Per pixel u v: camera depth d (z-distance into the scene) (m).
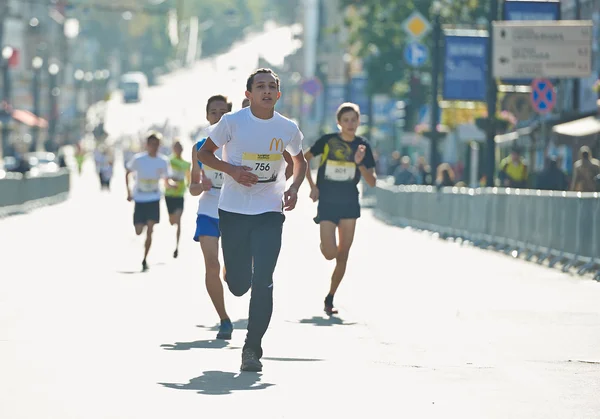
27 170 115.25
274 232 23.16
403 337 27.80
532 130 93.88
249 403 19.62
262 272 22.89
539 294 37.75
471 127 102.38
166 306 32.94
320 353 25.27
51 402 19.39
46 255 50.53
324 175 32.22
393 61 122.25
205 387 21.00
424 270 46.50
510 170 72.94
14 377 21.62
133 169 45.59
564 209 47.72
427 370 23.33
